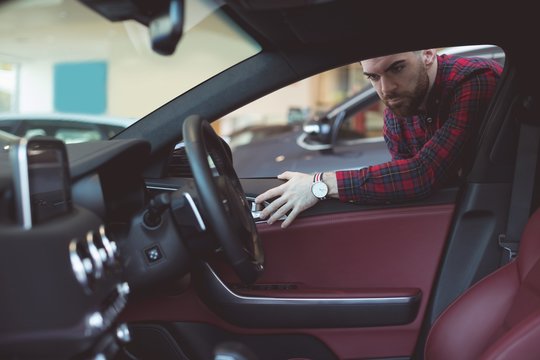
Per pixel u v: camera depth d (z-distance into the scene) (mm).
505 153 1951
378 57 1825
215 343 1992
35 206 1161
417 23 1701
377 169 1966
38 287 1036
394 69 1952
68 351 1048
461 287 2008
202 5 1639
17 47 4785
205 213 1495
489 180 1971
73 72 4895
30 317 1029
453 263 2008
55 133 4863
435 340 1788
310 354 2006
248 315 1960
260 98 1868
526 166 1921
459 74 1999
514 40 1768
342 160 4242
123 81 4590
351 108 4336
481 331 1704
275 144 4668
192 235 1577
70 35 4609
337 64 1831
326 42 1799
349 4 1552
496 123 1943
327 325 1976
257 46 1829
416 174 1949
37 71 4969
